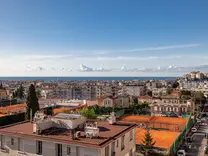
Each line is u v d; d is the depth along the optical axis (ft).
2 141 126.82
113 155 115.96
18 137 121.60
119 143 123.95
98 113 415.85
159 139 222.89
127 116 359.25
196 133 266.36
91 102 497.05
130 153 139.44
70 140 109.09
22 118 270.87
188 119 282.36
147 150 167.32
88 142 105.81
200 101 481.46
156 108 436.76
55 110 353.10
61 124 130.21
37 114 140.05
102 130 128.88
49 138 113.19
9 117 255.70
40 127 122.21
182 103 434.71
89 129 116.37
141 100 533.96
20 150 121.60
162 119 331.77
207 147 201.46
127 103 488.44
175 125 286.25
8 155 124.57
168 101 459.73
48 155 114.21
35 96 259.60
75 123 130.00
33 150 117.91
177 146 205.46
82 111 280.51
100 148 101.09
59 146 112.68
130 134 139.64
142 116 359.66
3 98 583.99
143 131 257.55
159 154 168.25
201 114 406.00
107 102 465.47
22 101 499.51
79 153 107.76
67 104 435.12
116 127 136.56
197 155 191.72
